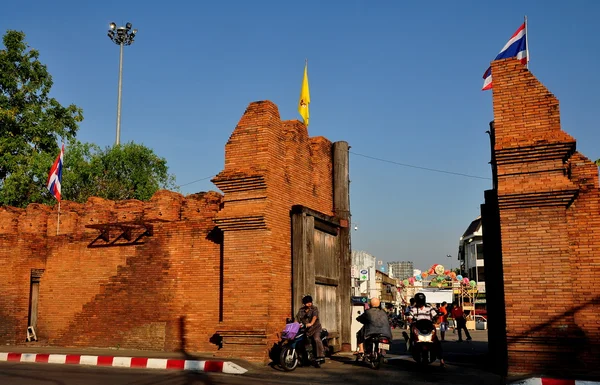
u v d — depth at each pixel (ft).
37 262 59.16
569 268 36.91
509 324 37.63
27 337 58.03
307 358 43.70
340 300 56.03
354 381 36.58
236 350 44.93
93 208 58.49
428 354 43.39
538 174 38.19
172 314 51.93
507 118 39.52
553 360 36.37
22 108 105.60
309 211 49.80
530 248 37.83
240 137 47.83
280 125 49.67
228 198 47.21
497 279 45.85
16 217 62.03
